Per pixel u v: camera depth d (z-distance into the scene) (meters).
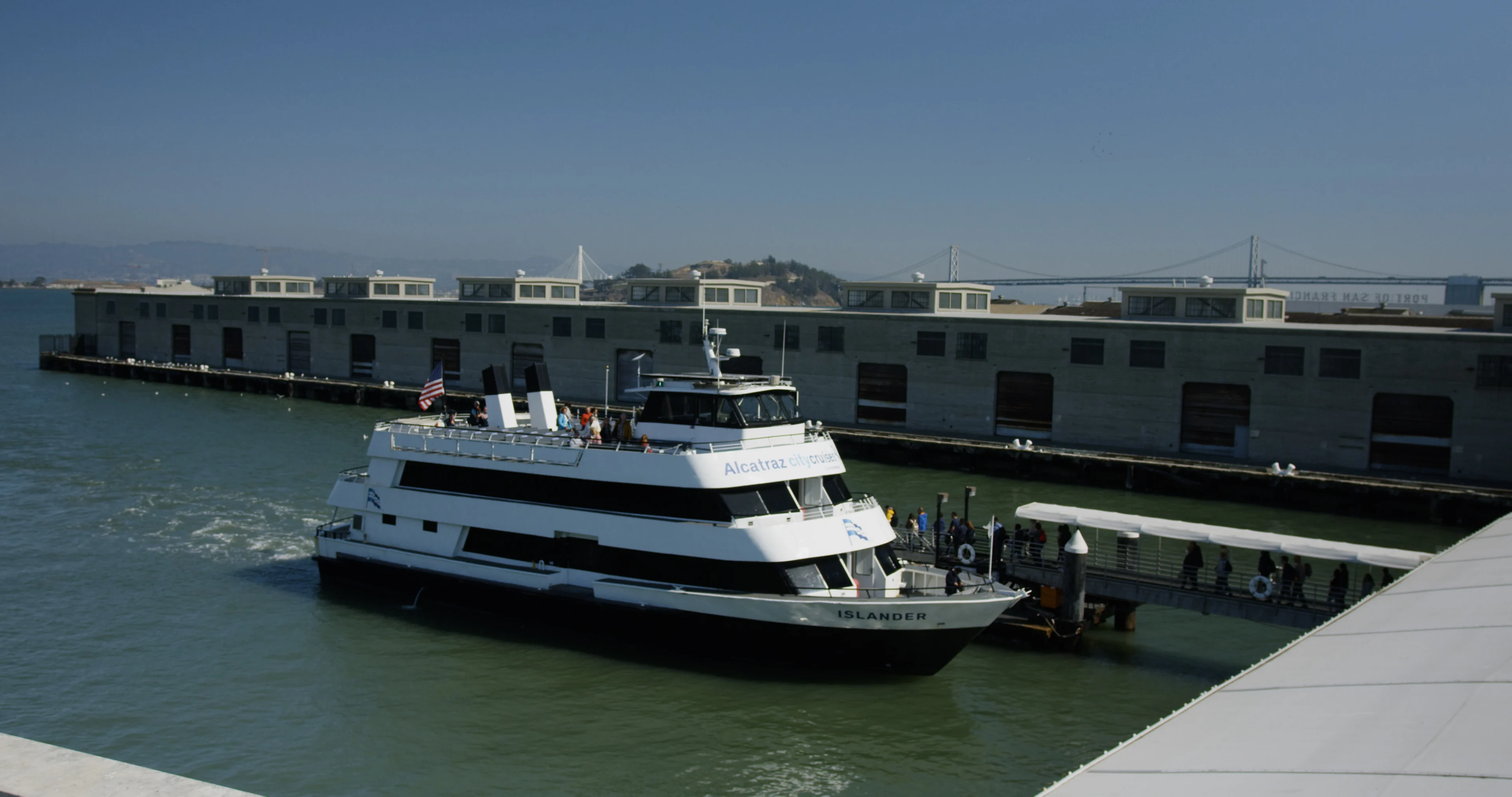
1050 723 27.58
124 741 25.73
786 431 32.91
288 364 109.19
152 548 42.25
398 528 36.53
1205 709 15.80
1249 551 43.84
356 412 89.75
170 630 33.16
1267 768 12.96
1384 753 12.84
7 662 30.33
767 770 24.95
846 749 26.06
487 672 30.16
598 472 32.06
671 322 83.50
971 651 32.62
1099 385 66.00
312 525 46.56
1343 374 58.31
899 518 51.16
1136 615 36.31
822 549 30.22
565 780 24.31
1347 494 53.75
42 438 69.88
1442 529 50.31
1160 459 61.09
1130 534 34.28
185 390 104.38
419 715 27.44
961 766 25.31
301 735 26.25
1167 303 67.31
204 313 115.69
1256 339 60.47
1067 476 62.25
